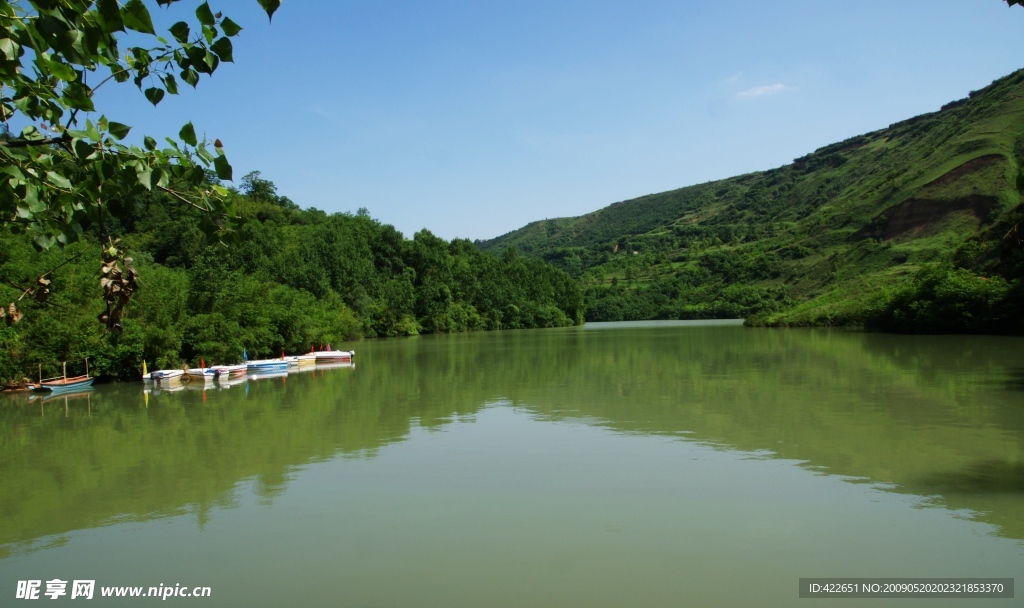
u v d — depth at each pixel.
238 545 10.73
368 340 81.62
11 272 30.67
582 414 21.17
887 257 98.06
